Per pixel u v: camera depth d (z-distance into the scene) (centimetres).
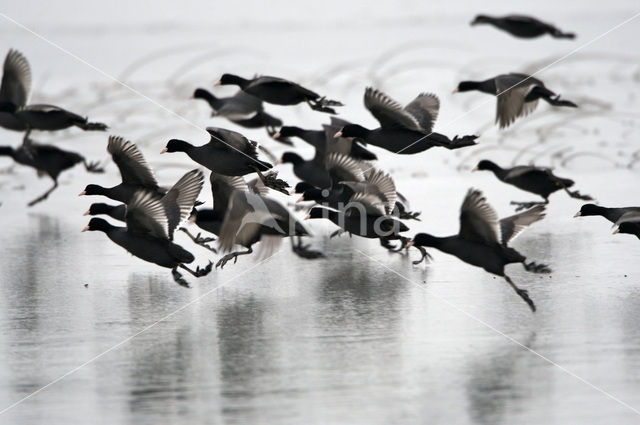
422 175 2447
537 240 1816
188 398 1140
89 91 3878
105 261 1761
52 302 1516
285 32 6206
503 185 2322
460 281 1586
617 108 3309
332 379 1186
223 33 6112
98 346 1320
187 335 1356
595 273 1595
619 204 2042
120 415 1102
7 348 1316
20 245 1875
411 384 1168
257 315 1435
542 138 2788
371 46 5384
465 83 1664
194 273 1438
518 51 5059
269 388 1162
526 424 1066
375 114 1566
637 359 1227
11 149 2173
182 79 4231
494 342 1300
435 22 6600
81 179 2498
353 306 1469
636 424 1065
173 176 2442
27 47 5241
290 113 3334
